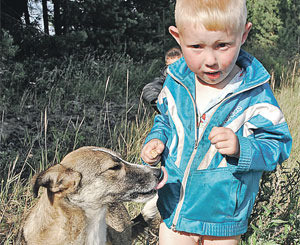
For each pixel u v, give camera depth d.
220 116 0.87
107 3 4.40
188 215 0.88
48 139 2.44
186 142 0.90
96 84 3.69
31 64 3.59
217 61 0.80
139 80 4.09
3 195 1.53
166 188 0.93
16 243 1.17
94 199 1.12
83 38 3.99
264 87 0.89
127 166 1.16
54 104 3.12
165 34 5.37
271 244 0.99
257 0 6.79
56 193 1.08
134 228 1.40
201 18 0.76
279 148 0.85
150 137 0.98
